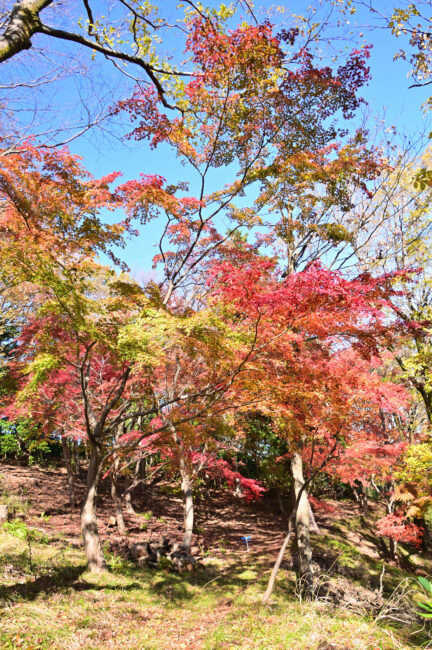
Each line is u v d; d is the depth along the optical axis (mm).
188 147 9312
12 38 3695
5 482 17625
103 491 22344
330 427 8938
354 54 7852
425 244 12078
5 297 14992
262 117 8758
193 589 10195
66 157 8234
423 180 3920
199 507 23984
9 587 6926
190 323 7016
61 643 5000
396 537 14766
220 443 15406
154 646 5422
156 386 13961
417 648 4172
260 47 7285
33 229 8305
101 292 11930
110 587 8633
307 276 6090
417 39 4516
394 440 15375
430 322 6949
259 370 7945
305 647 4273
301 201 11500
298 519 10969
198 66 7664
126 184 8875
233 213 10461
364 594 8719
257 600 8562
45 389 12594
